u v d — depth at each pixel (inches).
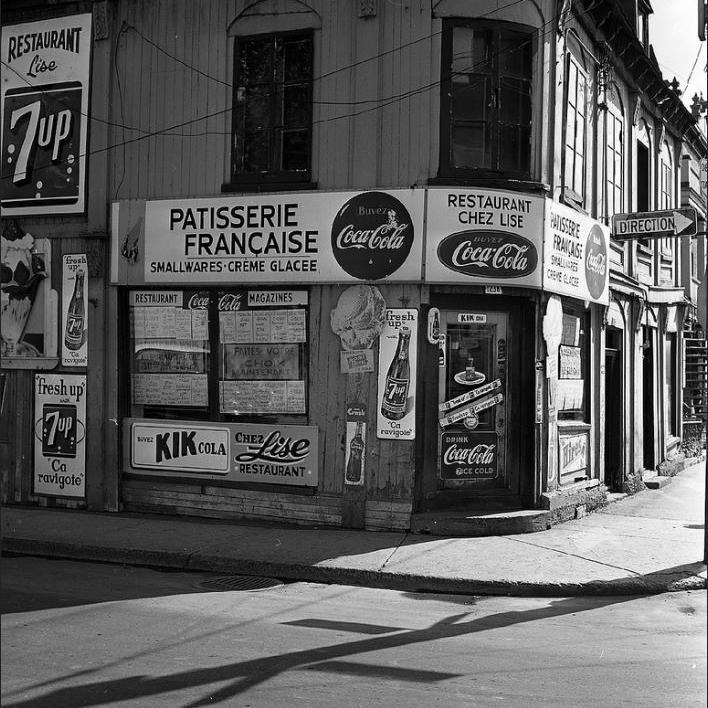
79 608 301.6
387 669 234.1
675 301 787.4
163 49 497.7
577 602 334.3
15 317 524.1
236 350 482.0
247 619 292.0
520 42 467.8
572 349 536.1
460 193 442.3
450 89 451.8
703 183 995.3
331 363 459.2
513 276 450.3
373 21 455.8
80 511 502.0
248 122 482.9
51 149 520.7
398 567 365.7
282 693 210.8
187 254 482.3
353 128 457.4
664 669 240.2
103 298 503.8
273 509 466.3
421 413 446.0
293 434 463.5
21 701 201.9
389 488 443.2
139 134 501.4
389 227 444.8
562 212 490.3
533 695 213.6
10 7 532.4
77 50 516.7
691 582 355.9
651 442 734.5
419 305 445.4
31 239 522.9
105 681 218.1
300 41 473.1
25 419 521.3
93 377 505.4
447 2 450.6
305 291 466.6
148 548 398.0
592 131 572.7
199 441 483.8
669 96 731.4
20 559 404.2
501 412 467.2
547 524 459.2
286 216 462.6
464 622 297.0
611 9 552.4
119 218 499.5
